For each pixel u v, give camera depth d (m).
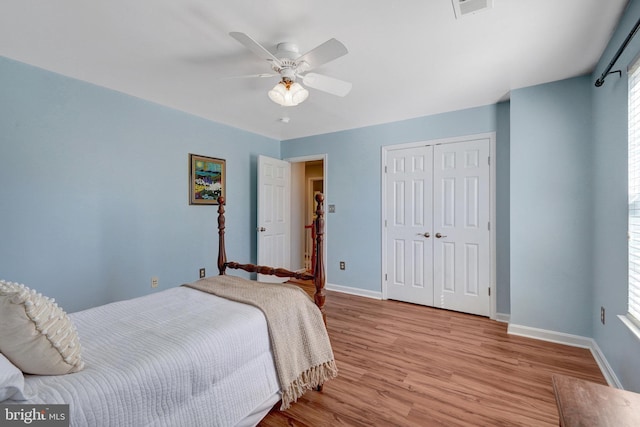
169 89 2.72
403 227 3.70
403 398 1.79
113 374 1.00
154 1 1.54
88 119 2.58
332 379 1.99
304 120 3.71
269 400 1.53
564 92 2.49
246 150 4.19
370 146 3.92
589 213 2.41
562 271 2.52
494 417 1.61
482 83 2.58
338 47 1.65
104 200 2.70
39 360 0.94
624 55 1.70
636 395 0.91
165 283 3.20
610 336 1.98
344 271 4.16
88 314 1.56
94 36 1.87
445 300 3.42
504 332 2.76
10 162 2.17
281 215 4.57
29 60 2.19
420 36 1.87
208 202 3.65
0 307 0.90
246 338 1.44
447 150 3.38
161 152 3.15
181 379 1.15
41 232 2.32
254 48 1.72
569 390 0.94
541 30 1.80
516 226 2.69
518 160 2.68
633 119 1.65
